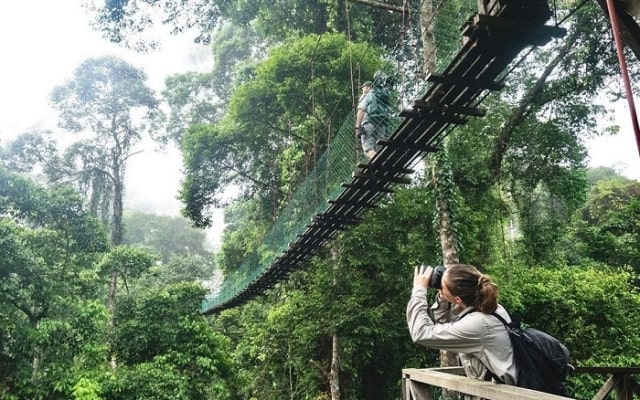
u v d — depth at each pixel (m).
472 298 1.54
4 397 6.68
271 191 12.30
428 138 4.18
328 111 9.64
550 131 8.90
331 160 6.56
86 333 7.57
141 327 8.58
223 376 9.05
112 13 9.30
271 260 7.87
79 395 6.77
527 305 8.20
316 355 8.96
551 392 1.43
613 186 17.91
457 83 3.40
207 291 9.77
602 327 8.12
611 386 2.81
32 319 7.60
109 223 21.58
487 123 8.67
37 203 8.46
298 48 9.95
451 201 6.85
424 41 5.13
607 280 8.66
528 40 2.95
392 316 7.97
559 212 10.29
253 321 11.94
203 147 11.28
